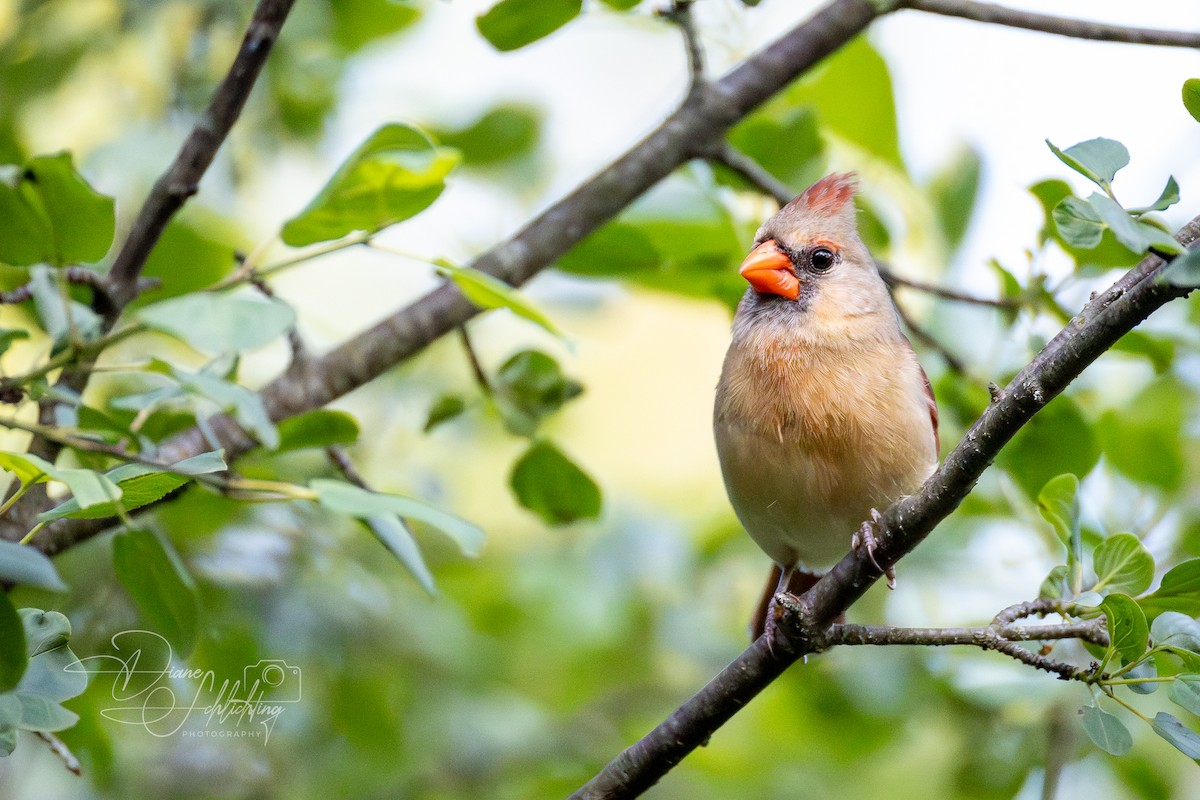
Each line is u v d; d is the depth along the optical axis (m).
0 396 4.62
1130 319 5.02
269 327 3.74
